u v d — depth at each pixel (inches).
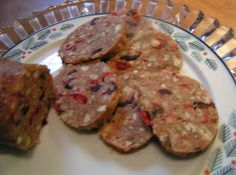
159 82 6.3
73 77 6.7
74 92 6.4
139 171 5.5
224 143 5.6
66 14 8.4
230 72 6.5
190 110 5.9
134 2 8.4
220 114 6.0
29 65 5.9
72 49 7.2
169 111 5.9
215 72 6.6
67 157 5.9
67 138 6.1
